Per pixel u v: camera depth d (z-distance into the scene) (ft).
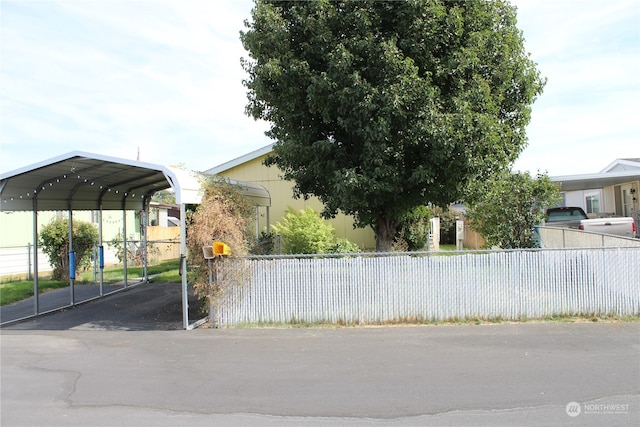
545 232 46.42
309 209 45.32
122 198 45.09
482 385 16.56
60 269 50.70
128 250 62.85
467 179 28.22
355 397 15.79
